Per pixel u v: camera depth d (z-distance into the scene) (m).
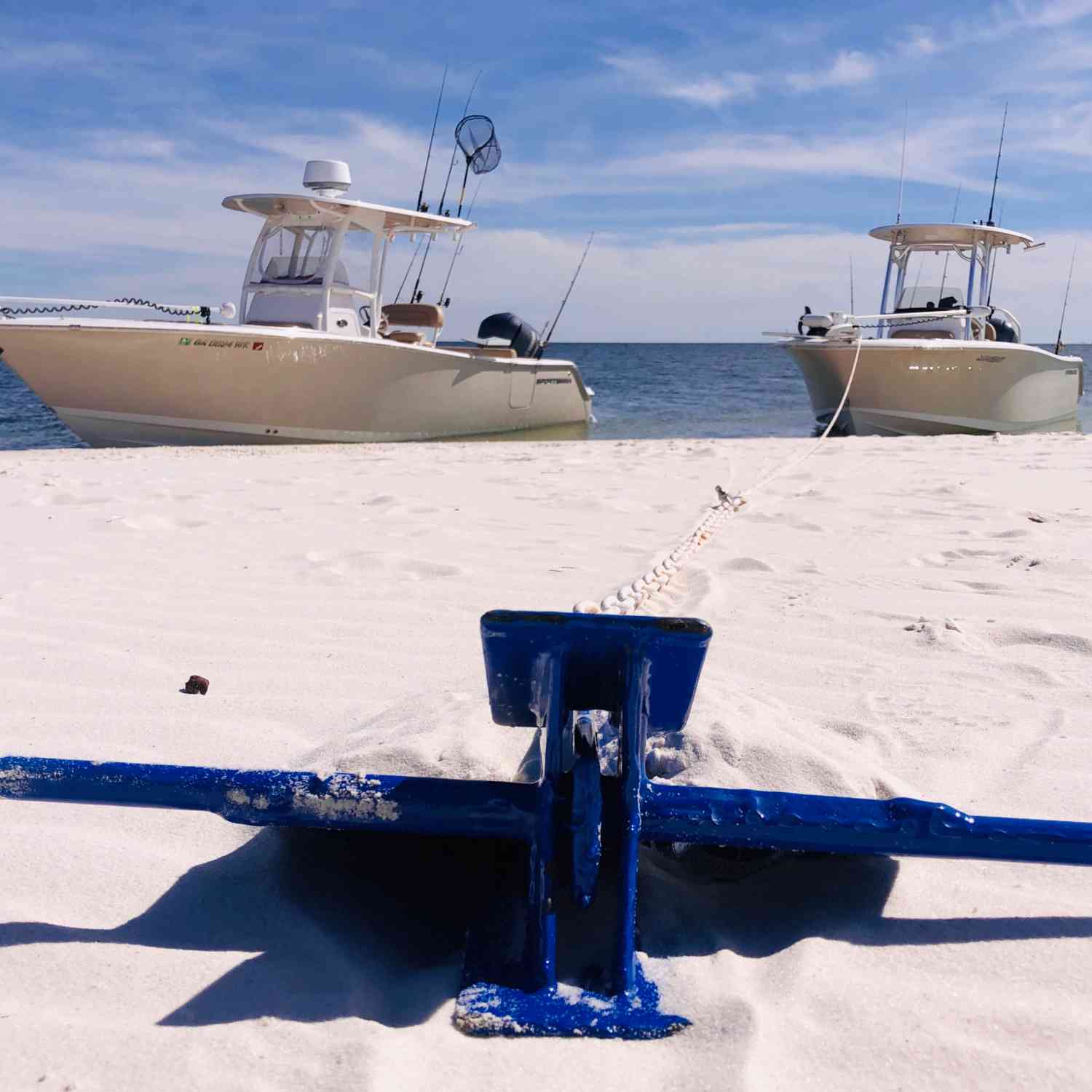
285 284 11.86
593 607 2.30
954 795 2.10
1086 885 1.79
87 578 4.01
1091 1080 1.31
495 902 1.71
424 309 13.73
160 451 9.88
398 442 12.45
